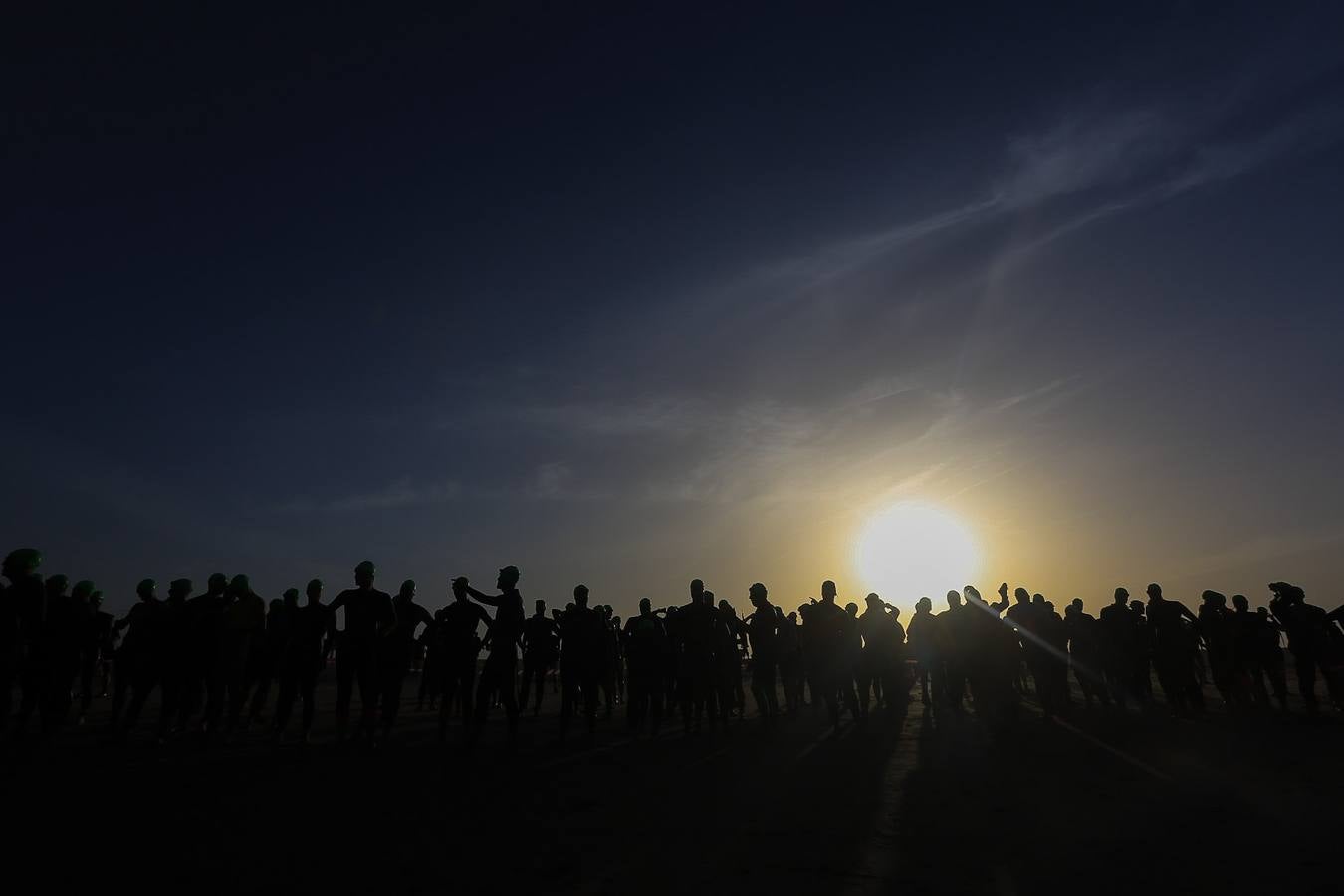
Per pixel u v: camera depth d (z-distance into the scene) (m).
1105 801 6.96
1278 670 14.15
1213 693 20.31
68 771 8.63
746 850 5.43
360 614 10.53
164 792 7.41
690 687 12.68
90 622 11.47
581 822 6.28
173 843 5.57
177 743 11.09
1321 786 7.41
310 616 10.95
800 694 18.50
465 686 10.52
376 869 4.96
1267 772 8.27
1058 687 15.39
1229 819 6.19
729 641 13.70
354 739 11.53
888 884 4.64
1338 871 4.77
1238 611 14.76
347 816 6.44
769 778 8.43
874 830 6.00
